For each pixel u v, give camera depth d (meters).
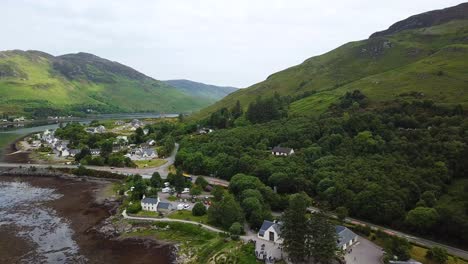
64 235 119.50
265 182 151.50
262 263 90.94
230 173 170.50
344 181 130.88
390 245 93.56
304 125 196.00
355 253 94.88
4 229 124.06
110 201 154.88
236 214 116.00
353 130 174.62
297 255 89.19
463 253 95.38
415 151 137.88
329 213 122.50
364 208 117.25
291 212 90.75
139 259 102.31
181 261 100.00
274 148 180.25
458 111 165.25
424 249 96.75
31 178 196.00
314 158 156.62
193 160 189.88
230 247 101.19
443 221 102.88
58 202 154.62
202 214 129.12
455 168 125.75
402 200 114.38
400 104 191.75
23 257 103.25
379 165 135.25
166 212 133.62
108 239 116.12
